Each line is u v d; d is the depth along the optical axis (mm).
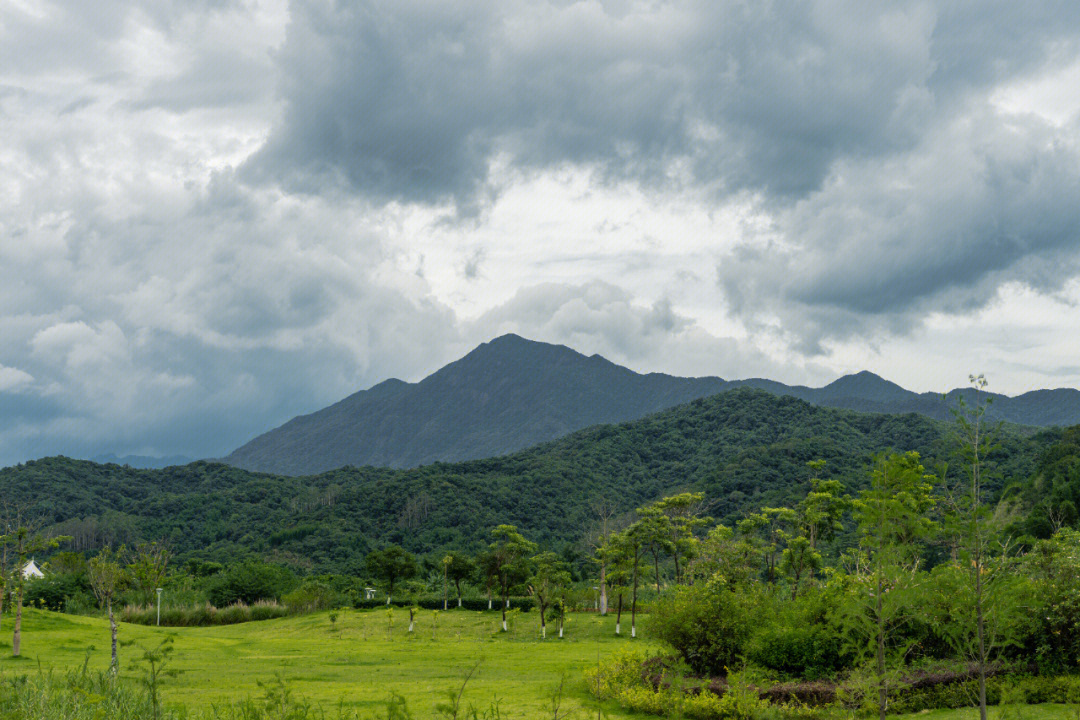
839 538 67812
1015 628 22078
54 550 140500
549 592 60969
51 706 16656
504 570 73562
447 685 31344
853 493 127375
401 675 34938
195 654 43125
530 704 26422
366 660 41219
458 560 79250
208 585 93812
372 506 176750
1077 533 26938
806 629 26328
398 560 84562
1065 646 23109
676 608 28781
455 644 52344
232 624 74500
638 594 75000
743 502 138125
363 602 81625
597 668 29750
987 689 22156
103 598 35844
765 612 28094
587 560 100562
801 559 48969
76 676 20422
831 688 23703
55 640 45219
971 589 17359
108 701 17141
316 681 32969
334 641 54156
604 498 190625
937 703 21844
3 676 20984
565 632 59281
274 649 47688
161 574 87312
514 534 76250
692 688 25547
